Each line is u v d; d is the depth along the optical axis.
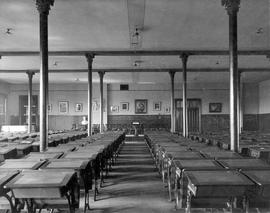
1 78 25.45
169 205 6.32
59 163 5.39
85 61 18.50
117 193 7.39
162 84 29.56
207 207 4.48
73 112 29.23
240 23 11.21
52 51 15.74
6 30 11.91
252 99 29.59
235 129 8.61
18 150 8.64
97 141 11.62
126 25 11.45
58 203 4.60
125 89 29.50
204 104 29.47
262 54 15.66
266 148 8.49
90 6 9.52
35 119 28.84
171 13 10.19
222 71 21.64
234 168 4.68
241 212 4.29
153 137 14.16
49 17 10.48
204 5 9.53
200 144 9.26
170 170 6.52
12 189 3.79
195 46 14.92
